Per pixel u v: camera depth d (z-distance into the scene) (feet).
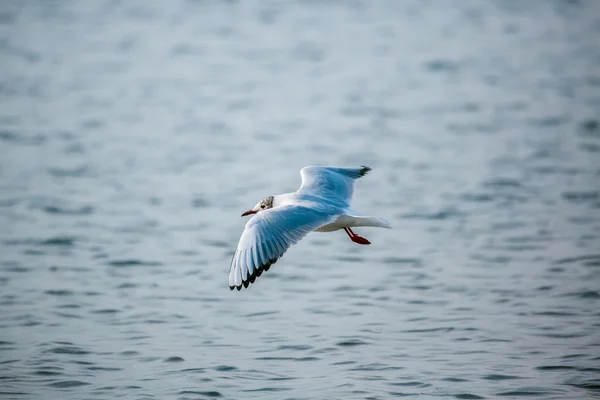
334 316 43.29
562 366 36.37
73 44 134.92
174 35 140.36
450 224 60.64
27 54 128.57
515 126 89.66
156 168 77.56
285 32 141.08
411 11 155.33
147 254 54.95
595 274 49.29
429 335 40.40
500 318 42.57
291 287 48.34
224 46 132.57
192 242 57.62
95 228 60.85
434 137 86.33
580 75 111.55
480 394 33.78
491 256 53.36
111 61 124.67
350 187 34.99
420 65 119.44
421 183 71.15
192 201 67.82
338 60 123.13
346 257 54.08
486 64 119.14
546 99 100.42
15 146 84.74
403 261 52.90
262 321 42.75
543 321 42.01
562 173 73.10
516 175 72.74
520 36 135.54
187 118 96.43
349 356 37.86
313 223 30.32
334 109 98.84
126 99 104.99
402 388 34.45
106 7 161.89
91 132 90.58
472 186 69.87
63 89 109.60
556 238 56.70
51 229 60.44
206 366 36.96
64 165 78.33
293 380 35.35
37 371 36.52
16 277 50.34
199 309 44.75
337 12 155.12
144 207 66.18
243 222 62.49
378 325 41.83
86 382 35.45
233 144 85.61
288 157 80.43
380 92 106.11
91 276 50.57
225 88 109.91
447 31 139.95
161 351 38.81
